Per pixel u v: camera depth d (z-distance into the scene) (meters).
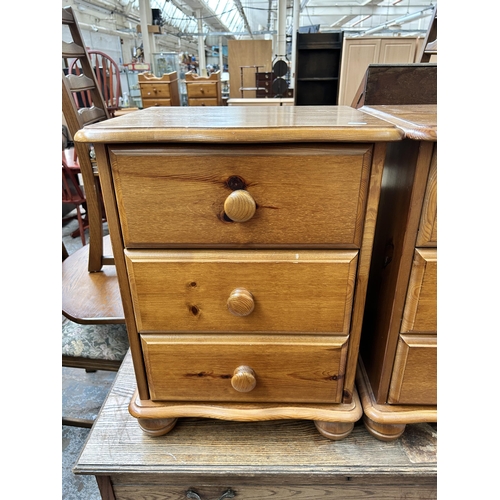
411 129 0.48
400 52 1.59
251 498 0.69
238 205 0.47
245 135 0.45
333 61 1.70
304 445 0.67
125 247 0.53
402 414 0.64
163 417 0.65
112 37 5.78
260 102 2.28
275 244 0.52
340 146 0.46
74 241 2.27
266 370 0.62
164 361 0.62
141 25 5.01
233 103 2.28
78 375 1.28
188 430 0.70
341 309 0.56
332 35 1.65
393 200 0.58
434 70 0.86
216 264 0.54
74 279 1.05
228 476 0.66
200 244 0.52
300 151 0.47
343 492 0.68
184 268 0.54
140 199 0.50
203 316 0.57
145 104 3.20
